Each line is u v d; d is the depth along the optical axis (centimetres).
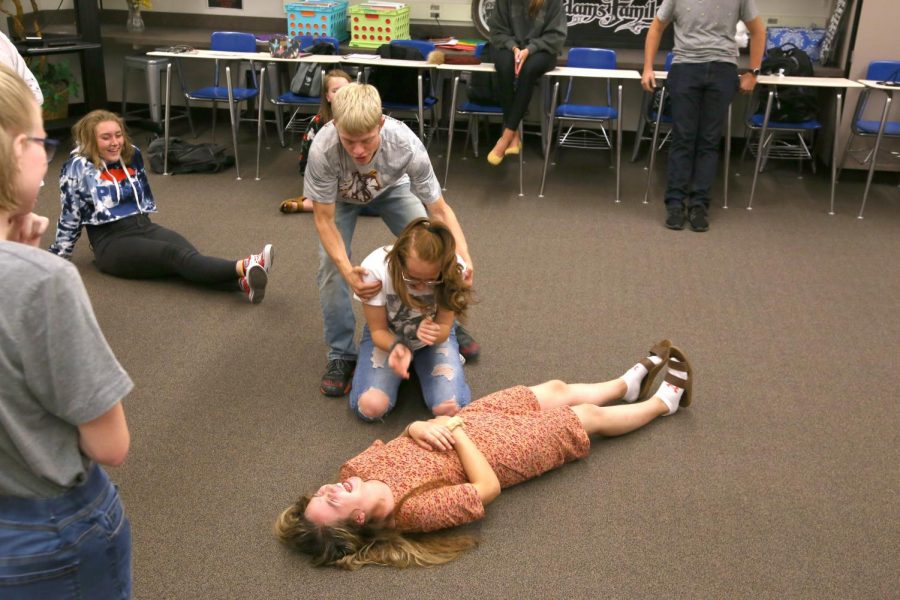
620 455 263
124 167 383
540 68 507
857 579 215
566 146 650
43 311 105
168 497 240
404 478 225
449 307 254
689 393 282
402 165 264
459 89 650
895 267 424
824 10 609
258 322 347
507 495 243
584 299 376
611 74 512
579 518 234
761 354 329
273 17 678
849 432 279
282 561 217
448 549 220
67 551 116
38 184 112
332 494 217
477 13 643
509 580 211
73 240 375
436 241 241
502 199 522
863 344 340
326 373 299
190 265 369
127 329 337
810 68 561
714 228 479
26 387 108
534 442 242
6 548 113
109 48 691
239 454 260
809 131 630
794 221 494
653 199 533
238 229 456
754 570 217
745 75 497
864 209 520
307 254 422
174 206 490
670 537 228
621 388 284
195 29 688
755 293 388
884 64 542
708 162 481
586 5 637
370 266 262
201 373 306
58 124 617
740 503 242
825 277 409
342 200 283
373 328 268
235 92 582
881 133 496
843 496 247
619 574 214
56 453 114
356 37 614
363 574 212
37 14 625
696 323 355
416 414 284
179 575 211
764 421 283
